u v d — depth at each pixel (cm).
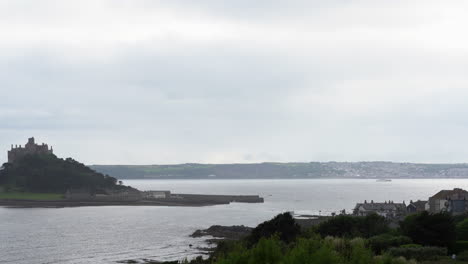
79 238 17100
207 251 14412
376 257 7112
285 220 11075
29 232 18662
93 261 13000
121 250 14675
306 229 11562
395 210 19862
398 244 9250
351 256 6762
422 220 9681
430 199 17950
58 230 19375
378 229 10850
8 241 16300
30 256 13675
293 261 5994
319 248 6512
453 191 17875
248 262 6284
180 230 19588
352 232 10825
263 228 11050
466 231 10275
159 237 17475
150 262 12825
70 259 13275
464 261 8194
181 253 14125
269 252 6294
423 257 8512
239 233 18188
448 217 9694
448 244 9469
